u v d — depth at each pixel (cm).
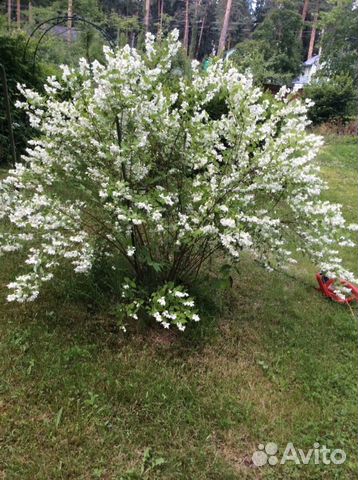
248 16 3519
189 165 311
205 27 3381
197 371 305
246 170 300
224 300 395
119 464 230
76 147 315
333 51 2011
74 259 392
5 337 300
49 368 280
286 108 322
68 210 312
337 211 333
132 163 295
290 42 2456
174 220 307
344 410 286
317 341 358
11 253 398
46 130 305
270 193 330
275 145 295
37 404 256
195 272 397
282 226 337
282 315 389
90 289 357
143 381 285
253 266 470
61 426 244
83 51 866
